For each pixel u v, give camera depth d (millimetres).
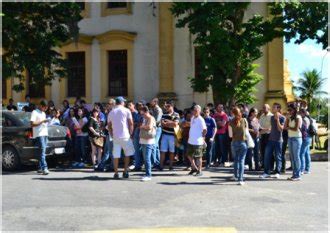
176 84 24109
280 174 14094
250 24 19172
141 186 11836
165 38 24125
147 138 12781
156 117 14906
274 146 13273
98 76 25469
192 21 18656
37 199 10289
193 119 13781
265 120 14812
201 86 20109
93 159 15289
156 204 9797
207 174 14000
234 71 19438
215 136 16062
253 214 8984
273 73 23719
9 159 14664
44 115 14094
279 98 23547
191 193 10938
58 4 20234
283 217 8758
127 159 13141
